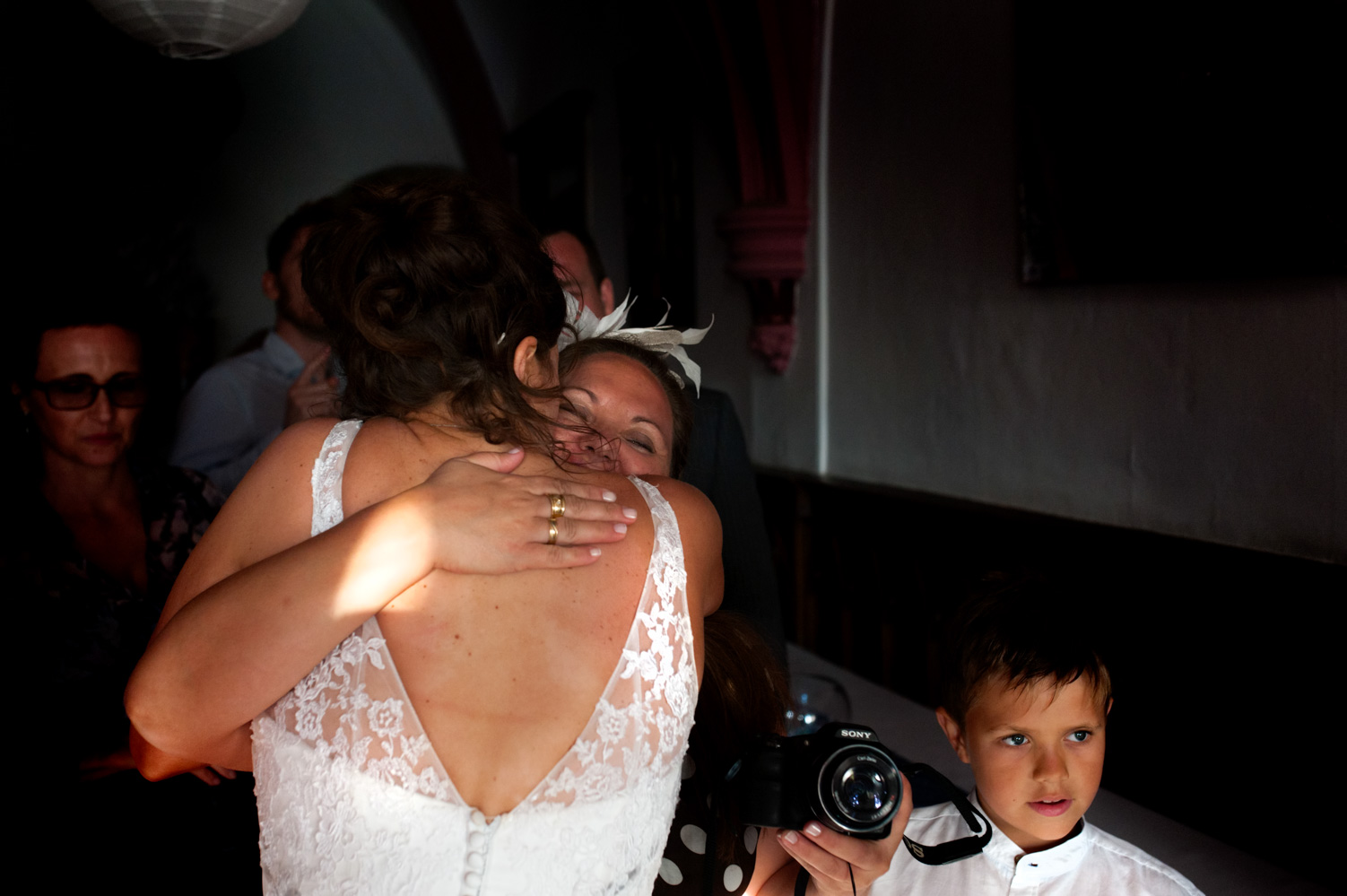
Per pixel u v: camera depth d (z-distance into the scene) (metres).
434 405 1.06
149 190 6.40
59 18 5.80
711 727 1.27
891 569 3.61
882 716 2.72
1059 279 2.84
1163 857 2.12
